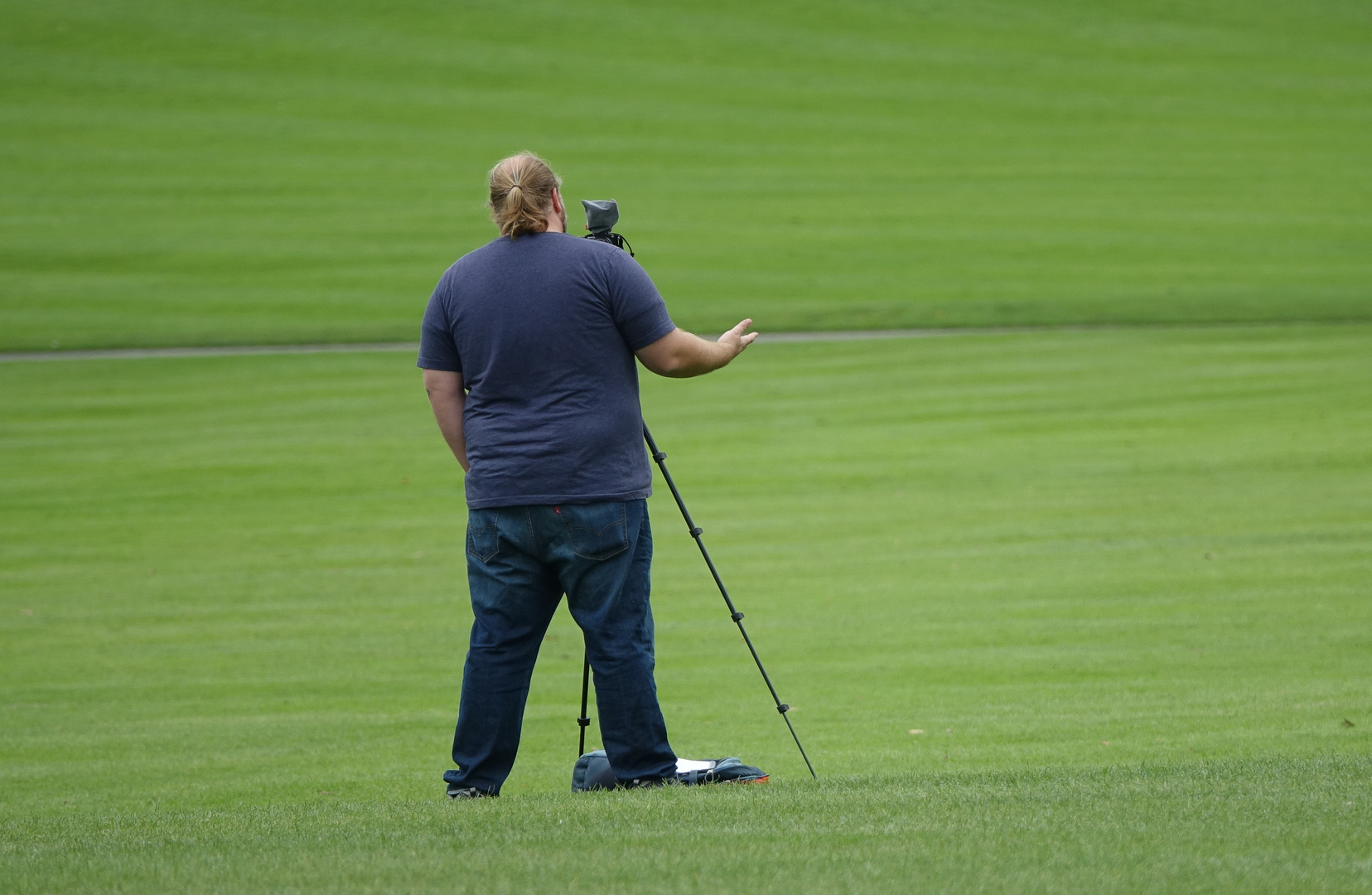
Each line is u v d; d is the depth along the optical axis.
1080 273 126.94
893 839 12.66
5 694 35.72
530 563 16.72
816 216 148.62
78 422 83.62
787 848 12.38
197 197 155.00
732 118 190.00
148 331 109.56
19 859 12.82
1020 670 35.50
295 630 42.62
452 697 35.09
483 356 16.53
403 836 13.48
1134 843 12.39
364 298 120.12
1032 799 14.82
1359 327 106.50
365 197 156.12
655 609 43.81
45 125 180.88
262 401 88.81
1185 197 157.88
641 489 16.77
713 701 33.34
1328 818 13.34
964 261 131.50
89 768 28.70
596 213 17.98
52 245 136.38
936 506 59.31
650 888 11.03
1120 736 28.66
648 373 95.12
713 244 137.12
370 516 60.66
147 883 11.57
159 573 50.91
